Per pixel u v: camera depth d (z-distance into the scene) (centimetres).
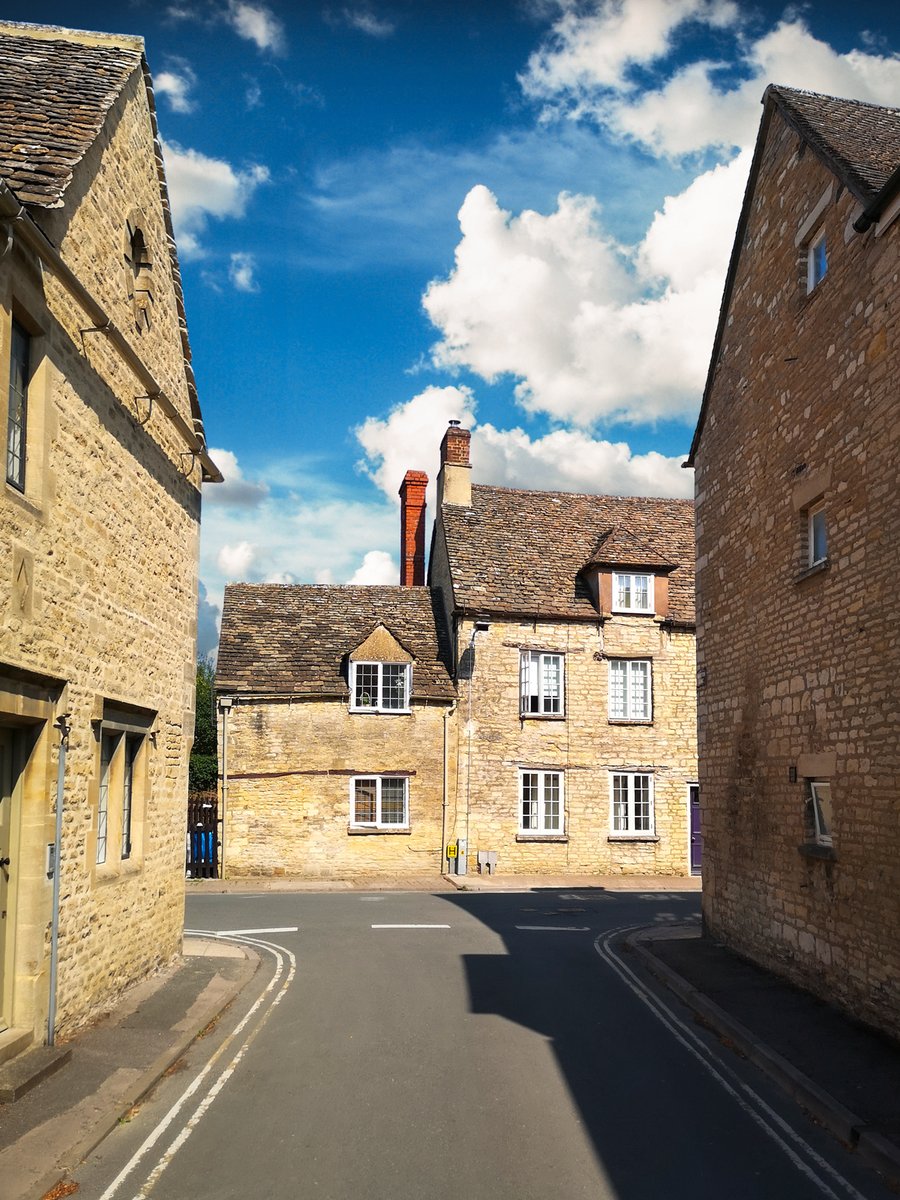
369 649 2488
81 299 859
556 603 2605
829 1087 745
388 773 2453
